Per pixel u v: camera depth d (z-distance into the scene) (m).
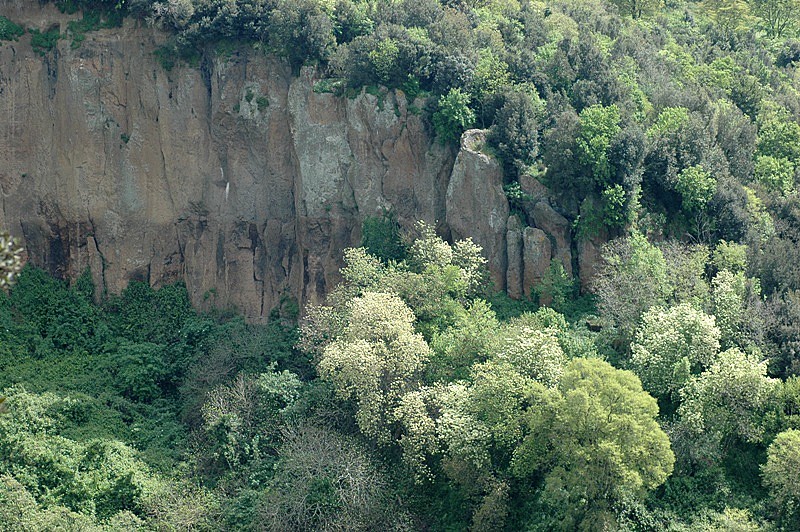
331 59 93.06
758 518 66.81
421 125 90.56
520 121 87.81
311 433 76.12
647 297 78.25
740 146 95.50
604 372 66.06
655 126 91.88
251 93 95.56
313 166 93.75
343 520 71.44
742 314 76.88
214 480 80.00
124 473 79.00
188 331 94.56
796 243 86.00
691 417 69.31
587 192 85.12
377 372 74.06
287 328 95.38
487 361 73.62
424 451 72.69
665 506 68.06
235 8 94.94
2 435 80.06
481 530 68.88
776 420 70.00
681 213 87.00
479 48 96.44
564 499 67.06
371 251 90.56
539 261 85.56
